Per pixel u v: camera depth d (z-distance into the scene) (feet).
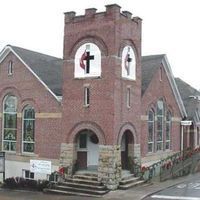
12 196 83.41
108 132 86.28
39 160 95.91
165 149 113.19
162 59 112.47
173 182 94.07
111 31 87.51
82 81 90.53
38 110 98.37
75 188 85.51
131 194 81.15
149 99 104.94
